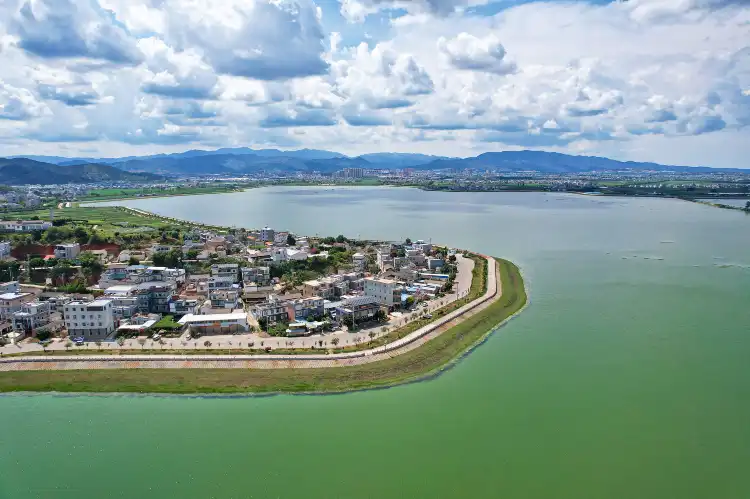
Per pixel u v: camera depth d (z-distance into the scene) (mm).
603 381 125188
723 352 142375
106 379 125062
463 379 127875
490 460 94500
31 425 106875
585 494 85562
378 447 98625
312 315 169375
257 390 121562
